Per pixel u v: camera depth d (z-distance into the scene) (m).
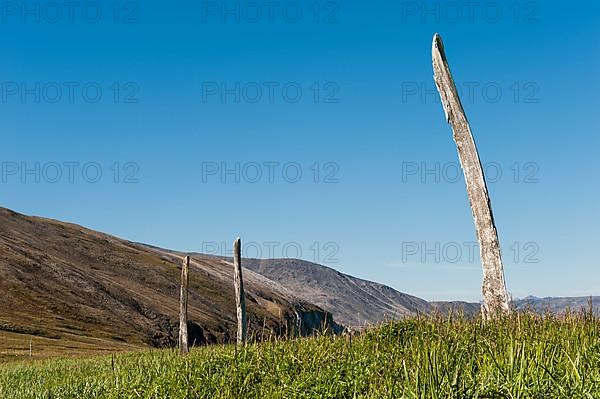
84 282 137.50
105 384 15.02
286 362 10.76
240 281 22.73
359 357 9.90
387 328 11.38
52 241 166.50
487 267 14.19
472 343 9.06
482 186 14.52
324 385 8.77
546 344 8.09
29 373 24.27
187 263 25.98
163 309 142.75
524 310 10.98
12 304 115.44
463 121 14.86
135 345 116.31
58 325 112.44
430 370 7.05
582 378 6.50
